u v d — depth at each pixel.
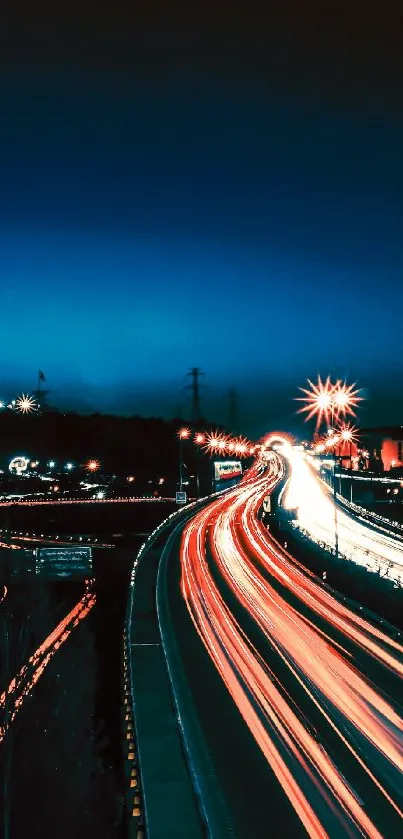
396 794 21.83
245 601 52.22
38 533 120.69
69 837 34.44
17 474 166.62
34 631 67.75
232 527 103.06
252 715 28.58
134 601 52.25
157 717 28.50
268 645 39.47
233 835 19.55
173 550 81.44
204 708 29.41
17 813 36.25
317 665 35.50
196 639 40.84
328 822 20.19
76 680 55.09
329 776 23.03
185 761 24.34
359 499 132.75
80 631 71.50
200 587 58.12
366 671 34.50
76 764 41.56
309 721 27.91
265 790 22.11
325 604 51.16
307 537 88.62
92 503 126.69
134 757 26.33
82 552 82.25
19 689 48.44
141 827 21.30
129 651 38.38
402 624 44.00
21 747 42.56
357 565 65.62
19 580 79.38
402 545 84.44
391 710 29.02
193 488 178.62
